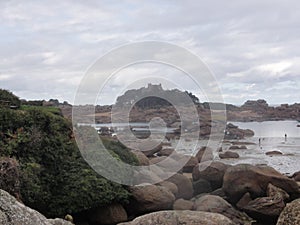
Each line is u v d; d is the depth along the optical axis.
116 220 11.46
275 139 42.28
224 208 11.97
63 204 10.99
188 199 13.77
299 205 7.26
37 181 10.66
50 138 11.84
